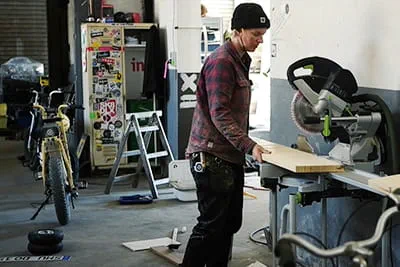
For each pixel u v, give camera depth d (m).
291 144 4.09
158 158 6.96
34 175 6.77
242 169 3.30
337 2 3.48
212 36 7.27
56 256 4.16
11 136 10.02
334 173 2.82
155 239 4.50
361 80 3.30
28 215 5.24
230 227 3.37
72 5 7.85
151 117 6.25
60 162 4.91
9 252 4.26
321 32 3.67
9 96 10.41
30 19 11.14
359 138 3.01
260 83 7.95
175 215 5.20
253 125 7.81
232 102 3.11
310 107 3.03
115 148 6.86
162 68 6.95
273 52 4.34
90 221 5.03
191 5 6.45
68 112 7.30
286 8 4.09
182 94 6.53
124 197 5.72
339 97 3.00
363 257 1.46
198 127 3.20
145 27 6.83
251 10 3.05
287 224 3.47
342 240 3.53
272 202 3.53
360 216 3.35
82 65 6.91
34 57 11.23
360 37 3.29
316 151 3.75
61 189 4.85
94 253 4.22
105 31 6.71
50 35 8.41
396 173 2.94
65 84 8.38
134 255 4.18
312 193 2.87
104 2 6.99
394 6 3.00
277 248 1.56
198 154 3.16
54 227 4.86
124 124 6.84
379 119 2.97
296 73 3.98
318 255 1.49
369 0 3.20
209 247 3.21
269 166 3.03
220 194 3.15
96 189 6.23
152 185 5.80
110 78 6.79
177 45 6.46
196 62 6.55
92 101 6.75
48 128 4.98
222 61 3.03
